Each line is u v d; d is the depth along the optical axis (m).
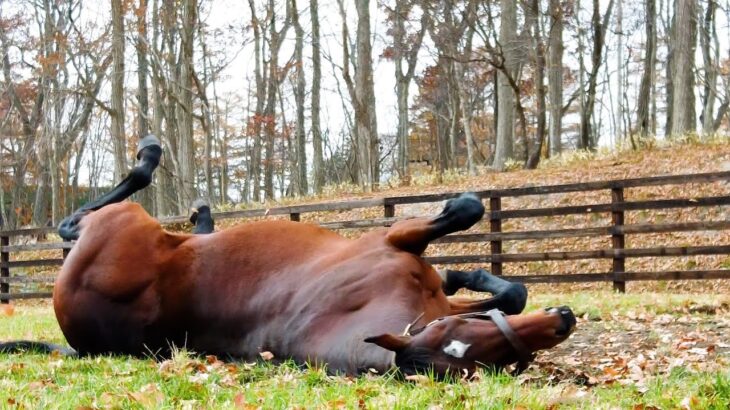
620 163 19.48
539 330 3.95
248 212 14.13
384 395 3.57
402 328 4.34
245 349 5.09
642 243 15.91
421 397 3.51
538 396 3.54
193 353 5.23
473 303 5.34
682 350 5.62
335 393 3.75
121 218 5.54
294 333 4.79
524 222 17.59
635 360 5.10
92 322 5.46
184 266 5.32
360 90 27.08
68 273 5.55
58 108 35.59
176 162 28.62
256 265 5.18
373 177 26.39
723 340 6.05
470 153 27.08
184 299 5.27
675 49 24.83
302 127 41.59
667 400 3.50
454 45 26.03
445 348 3.95
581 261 15.91
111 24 28.91
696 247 10.73
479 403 3.37
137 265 5.38
